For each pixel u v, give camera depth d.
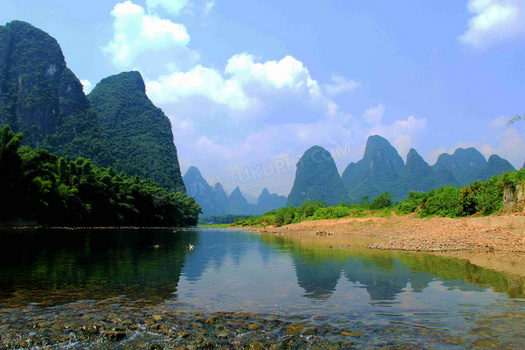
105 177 75.56
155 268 15.24
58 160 64.88
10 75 152.50
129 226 85.25
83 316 7.91
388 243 26.05
